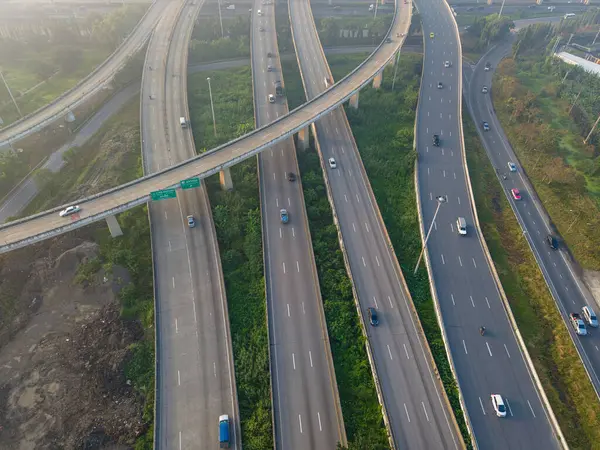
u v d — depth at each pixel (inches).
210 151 4033.0
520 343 3011.8
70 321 3211.1
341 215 3937.0
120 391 2785.4
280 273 3412.9
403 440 2492.6
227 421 2503.7
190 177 3764.8
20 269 3486.7
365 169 4478.3
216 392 2699.3
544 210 4222.4
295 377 2770.7
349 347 2979.8
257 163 4394.7
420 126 5093.5
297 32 6879.9
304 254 3570.4
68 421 2652.6
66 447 2532.0
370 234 3769.7
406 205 4160.9
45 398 2768.2
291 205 4023.1
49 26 7219.5
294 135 4968.0
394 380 2773.1
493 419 2598.4
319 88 5600.4
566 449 2455.7
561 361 2984.7
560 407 2728.8
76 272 3472.0
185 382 2746.1
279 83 5634.8
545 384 2839.6
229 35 7504.9
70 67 6437.0
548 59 6648.6
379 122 5359.3
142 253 3624.5
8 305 3275.1
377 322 3075.8
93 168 4618.6
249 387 2719.0
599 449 2546.8
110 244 3683.6
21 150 4864.7
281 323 3070.9
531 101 5728.3
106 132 5196.9
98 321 3154.5
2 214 4092.0
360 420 2620.6
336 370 2849.4
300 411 2603.3
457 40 6806.1
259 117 5123.0
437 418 2593.5
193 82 6141.7
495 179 4598.9
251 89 5944.9
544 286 3459.6
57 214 3476.9
